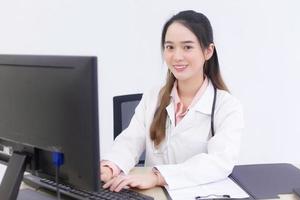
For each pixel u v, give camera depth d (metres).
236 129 1.46
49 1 2.51
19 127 0.98
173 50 1.46
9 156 1.06
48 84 0.91
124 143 1.58
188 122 1.51
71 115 0.88
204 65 1.57
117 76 2.64
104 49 2.61
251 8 2.61
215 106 1.52
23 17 2.51
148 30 2.61
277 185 1.25
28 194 1.18
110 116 2.64
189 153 1.52
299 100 2.74
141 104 1.69
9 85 0.99
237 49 2.65
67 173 0.94
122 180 1.22
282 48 2.67
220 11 2.60
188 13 1.47
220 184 1.28
